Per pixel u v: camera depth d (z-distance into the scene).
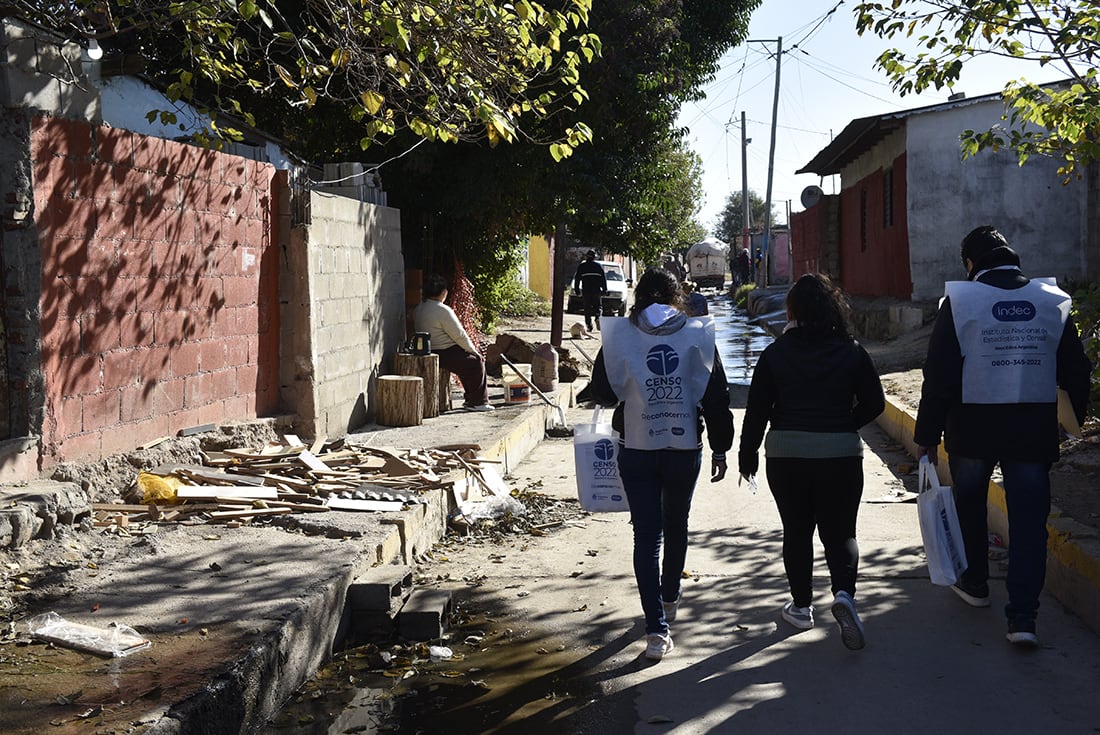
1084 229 18.27
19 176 6.07
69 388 6.56
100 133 6.82
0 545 5.42
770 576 6.55
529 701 4.79
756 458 5.53
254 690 4.39
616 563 6.92
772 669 5.05
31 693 3.99
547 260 37.84
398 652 5.40
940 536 5.50
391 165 15.58
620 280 31.89
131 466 7.14
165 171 7.60
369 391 11.33
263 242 9.18
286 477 7.62
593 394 5.41
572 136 7.93
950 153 18.75
